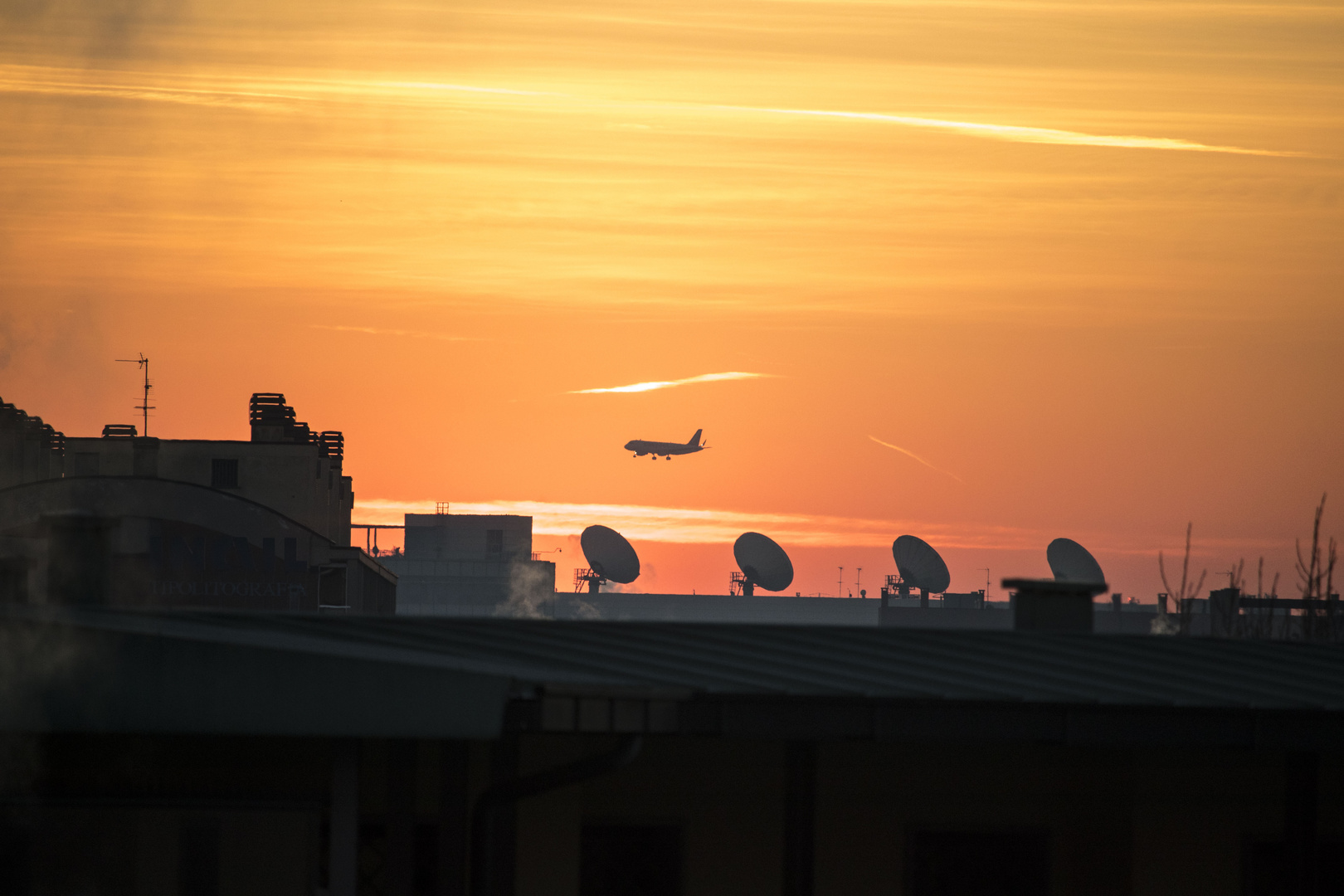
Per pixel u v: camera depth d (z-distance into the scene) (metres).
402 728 41.25
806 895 53.25
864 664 52.91
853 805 54.47
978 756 55.28
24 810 45.34
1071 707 48.00
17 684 40.81
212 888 45.66
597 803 53.06
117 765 46.19
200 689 41.09
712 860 53.41
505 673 44.09
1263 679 53.56
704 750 53.81
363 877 51.72
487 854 48.53
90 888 45.34
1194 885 55.44
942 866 54.81
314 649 41.75
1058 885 55.06
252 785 46.78
